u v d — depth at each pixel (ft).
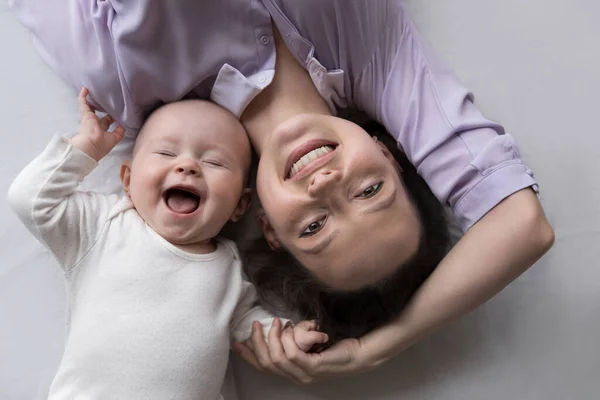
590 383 3.47
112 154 3.40
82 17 2.99
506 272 2.94
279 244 3.14
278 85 3.15
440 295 2.99
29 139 3.44
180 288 2.99
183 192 3.05
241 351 3.29
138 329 2.89
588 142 3.57
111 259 2.97
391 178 2.82
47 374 3.35
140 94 3.05
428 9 3.63
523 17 3.64
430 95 3.08
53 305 3.40
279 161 2.88
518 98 3.59
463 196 2.98
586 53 3.62
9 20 3.50
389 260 2.81
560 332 3.49
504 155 2.94
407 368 3.51
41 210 2.87
